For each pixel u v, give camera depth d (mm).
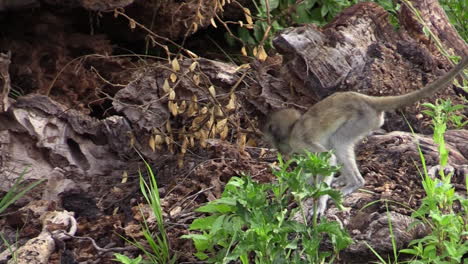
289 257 9383
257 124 12719
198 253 9406
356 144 11641
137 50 14898
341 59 12688
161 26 14383
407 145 11570
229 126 12672
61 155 11695
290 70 12609
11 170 11445
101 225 10758
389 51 13312
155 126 12336
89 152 11969
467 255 9352
